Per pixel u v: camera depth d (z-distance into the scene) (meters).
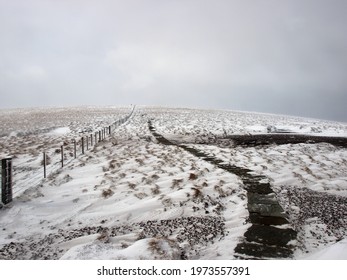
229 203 11.60
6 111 82.12
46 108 93.56
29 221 9.91
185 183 13.80
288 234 8.81
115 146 24.73
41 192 12.81
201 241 8.52
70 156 20.55
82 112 71.31
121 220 10.10
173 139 30.58
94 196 12.26
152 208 10.91
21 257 7.57
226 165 17.70
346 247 7.54
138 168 16.80
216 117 60.81
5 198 11.04
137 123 46.50
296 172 16.25
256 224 9.53
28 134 35.53
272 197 12.05
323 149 25.00
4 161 11.03
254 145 26.97
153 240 7.33
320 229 9.51
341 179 15.21
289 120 66.25
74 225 9.74
